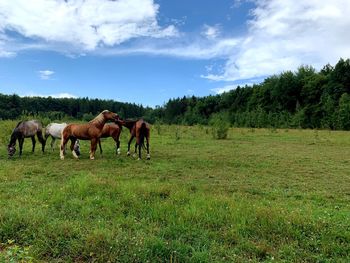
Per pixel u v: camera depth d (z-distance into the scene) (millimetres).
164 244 4848
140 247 4754
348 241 5332
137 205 6820
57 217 6133
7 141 18922
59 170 11664
